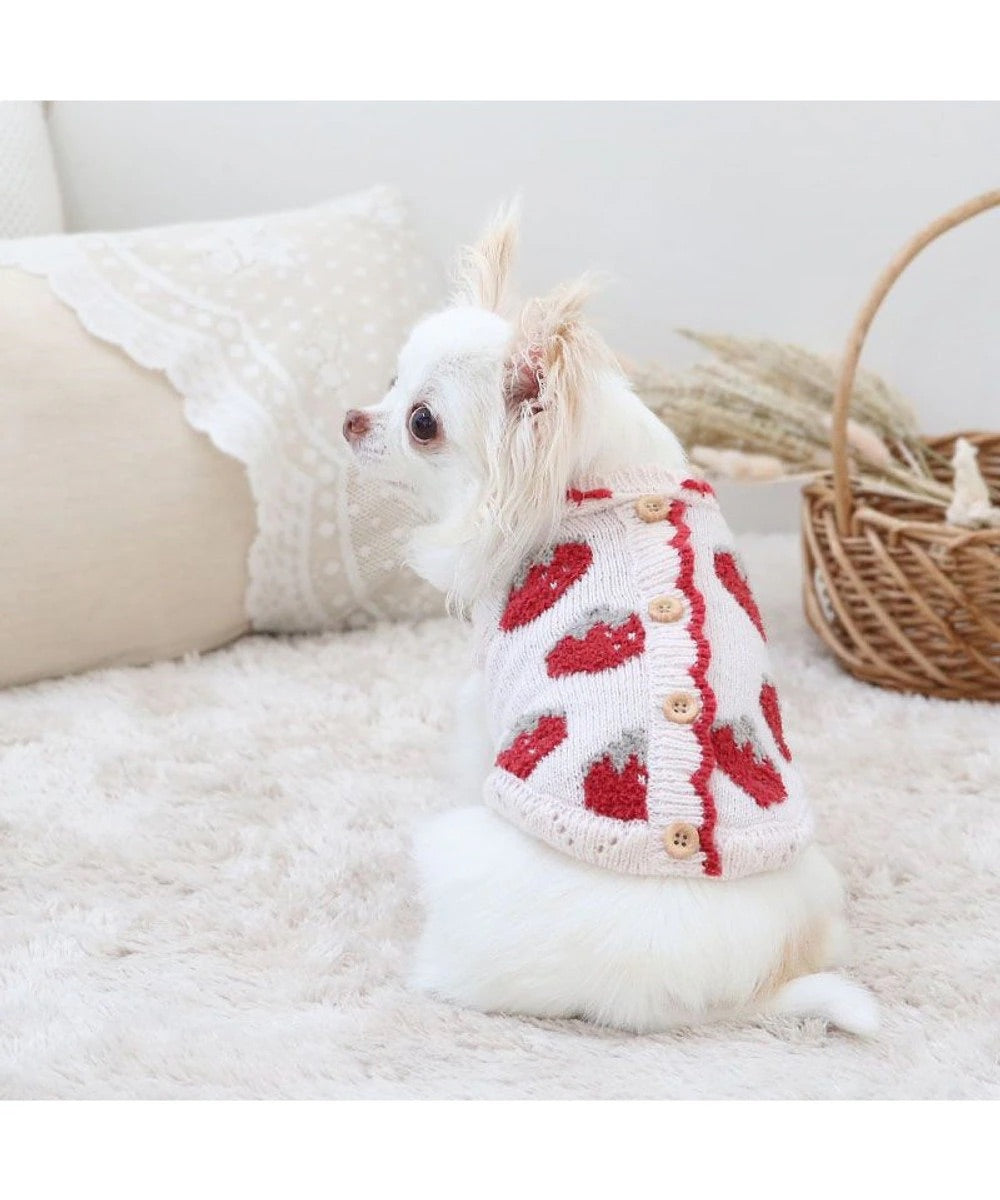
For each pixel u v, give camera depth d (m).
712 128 2.66
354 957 1.42
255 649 2.27
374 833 1.67
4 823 1.67
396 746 1.91
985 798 1.75
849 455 2.27
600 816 1.23
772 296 2.75
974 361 2.71
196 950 1.43
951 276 2.67
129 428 2.08
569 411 1.36
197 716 2.00
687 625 1.31
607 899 1.23
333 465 2.21
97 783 1.79
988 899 1.52
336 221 2.35
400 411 1.54
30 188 2.49
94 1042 1.25
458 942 1.29
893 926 1.47
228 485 2.14
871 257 2.69
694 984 1.23
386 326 2.29
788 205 2.69
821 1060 1.23
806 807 1.35
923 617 2.02
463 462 1.47
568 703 1.29
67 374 2.06
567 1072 1.21
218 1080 1.21
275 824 1.69
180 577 2.13
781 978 1.29
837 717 2.01
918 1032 1.28
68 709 2.00
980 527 1.98
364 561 2.27
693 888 1.23
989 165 2.60
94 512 2.04
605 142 2.69
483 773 1.58
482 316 1.53
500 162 2.72
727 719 1.29
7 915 1.49
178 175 2.76
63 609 2.05
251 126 2.72
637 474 1.44
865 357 2.74
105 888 1.54
